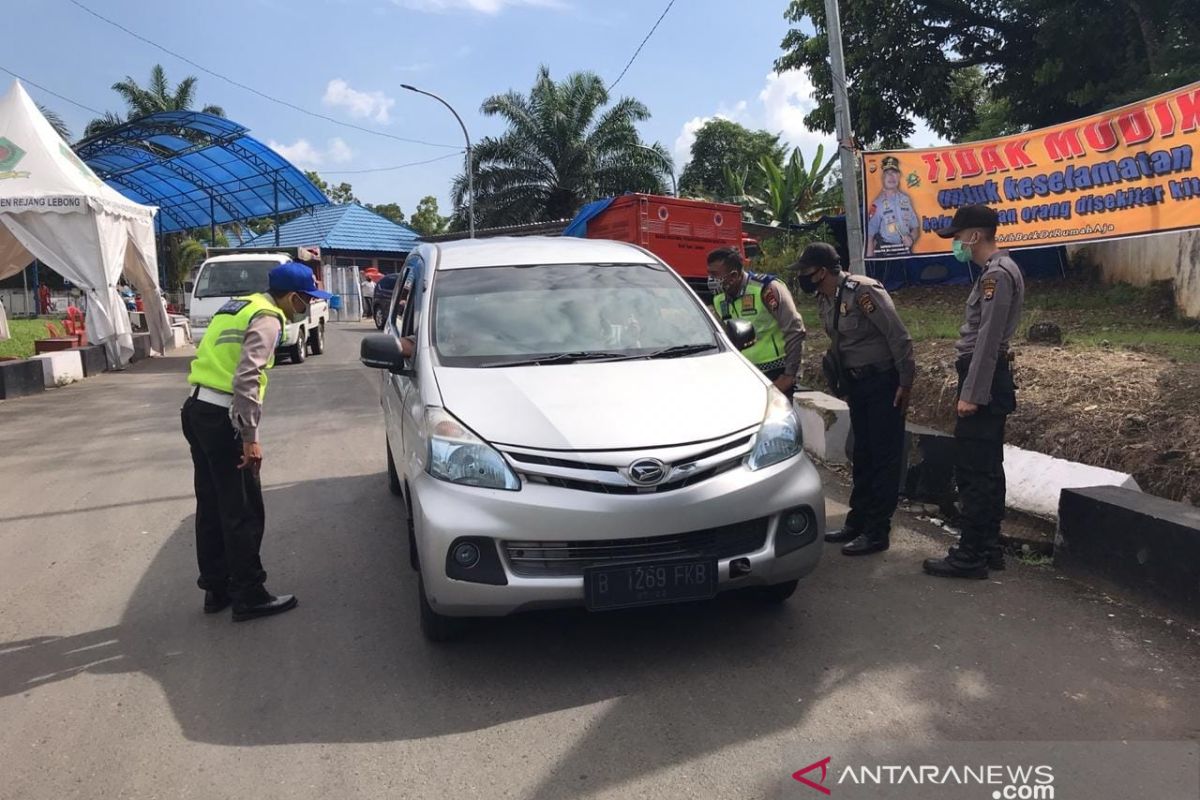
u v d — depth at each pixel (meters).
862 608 4.18
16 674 3.81
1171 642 3.70
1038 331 8.05
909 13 18.02
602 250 5.39
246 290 15.97
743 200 26.69
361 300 31.97
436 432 3.66
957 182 10.73
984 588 4.38
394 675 3.66
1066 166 9.48
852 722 3.17
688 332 4.65
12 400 11.62
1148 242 10.71
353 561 5.09
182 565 5.16
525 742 3.11
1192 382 5.84
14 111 14.85
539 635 3.97
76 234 14.18
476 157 33.09
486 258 5.14
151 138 26.77
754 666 3.62
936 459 5.67
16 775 3.04
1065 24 16.23
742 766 2.92
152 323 17.47
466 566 3.43
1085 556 4.37
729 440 3.63
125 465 7.74
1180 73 12.50
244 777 2.96
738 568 3.55
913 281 15.88
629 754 3.01
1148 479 5.00
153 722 3.36
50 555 5.39
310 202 31.44
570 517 3.37
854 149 9.87
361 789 2.87
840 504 5.97
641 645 3.85
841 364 4.95
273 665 3.80
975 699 3.29
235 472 4.21
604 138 33.09
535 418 3.63
